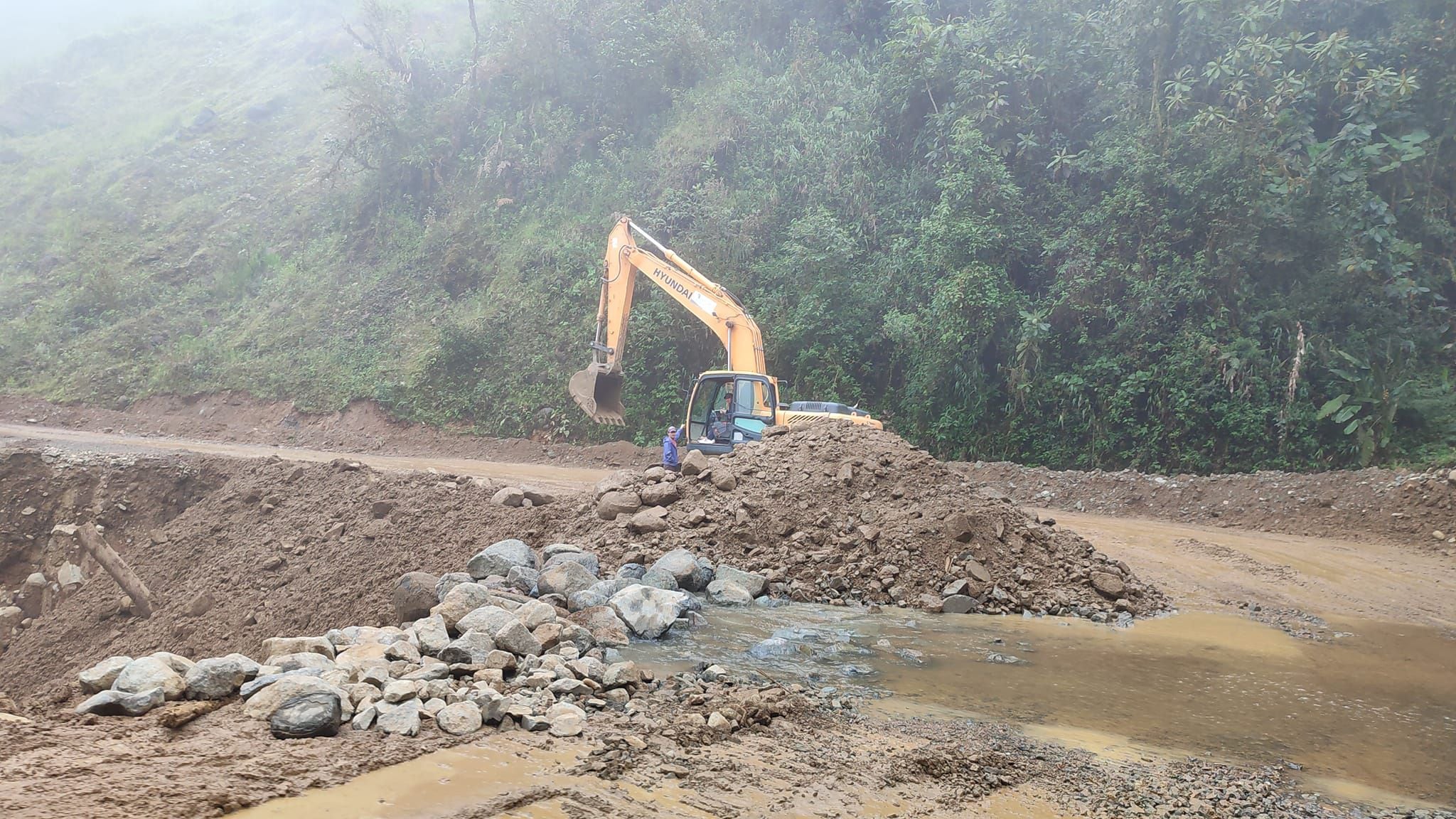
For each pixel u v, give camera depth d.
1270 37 22.02
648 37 35.03
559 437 26.61
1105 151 23.03
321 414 30.25
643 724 5.33
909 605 9.70
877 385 24.70
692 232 28.05
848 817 4.24
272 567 14.63
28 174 50.91
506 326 29.81
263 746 4.53
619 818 4.01
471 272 33.19
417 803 3.99
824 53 33.25
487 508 13.20
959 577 10.05
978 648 8.03
